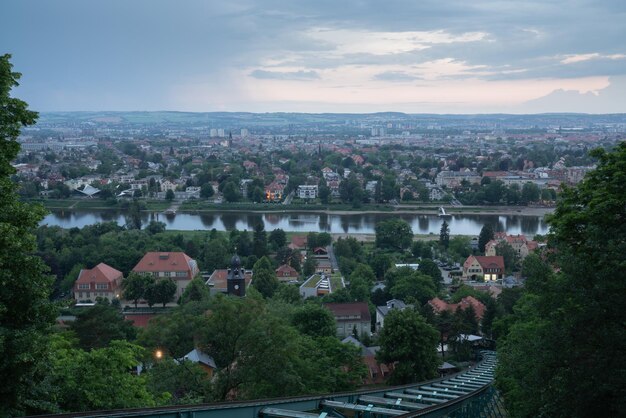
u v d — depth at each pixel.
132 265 170.62
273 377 56.41
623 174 37.38
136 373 74.06
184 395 56.84
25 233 32.69
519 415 43.31
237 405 28.97
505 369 46.03
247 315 58.19
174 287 143.12
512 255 187.38
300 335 78.12
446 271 184.88
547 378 36.03
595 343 35.00
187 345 72.56
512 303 117.06
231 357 57.84
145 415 25.70
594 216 37.22
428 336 79.94
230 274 141.88
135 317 123.88
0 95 34.66
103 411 25.58
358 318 122.94
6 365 28.38
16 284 30.41
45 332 32.47
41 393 33.72
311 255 194.38
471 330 108.81
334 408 33.94
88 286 148.00
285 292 136.12
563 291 37.19
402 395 41.84
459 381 60.12
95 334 89.00
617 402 32.97
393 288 144.62
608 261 35.94
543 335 36.69
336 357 75.38
